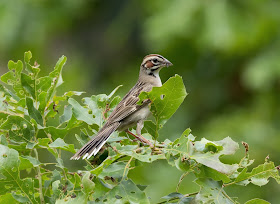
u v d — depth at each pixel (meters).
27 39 15.83
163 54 14.92
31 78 6.99
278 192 11.43
